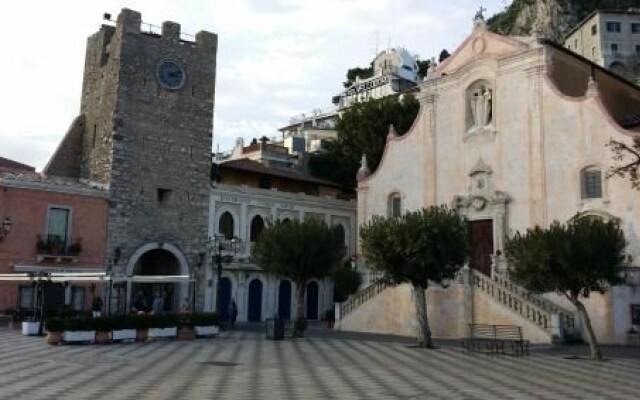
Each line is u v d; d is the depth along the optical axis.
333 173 66.25
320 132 102.19
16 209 40.25
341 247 37.53
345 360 23.80
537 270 26.30
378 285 40.94
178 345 29.14
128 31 46.75
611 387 17.14
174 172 47.81
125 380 17.34
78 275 33.22
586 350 29.00
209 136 50.16
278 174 56.97
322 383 17.42
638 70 107.44
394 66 129.12
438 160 46.19
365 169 51.19
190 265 47.69
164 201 47.25
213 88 50.91
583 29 117.06
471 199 43.34
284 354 25.72
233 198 51.12
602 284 28.86
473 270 36.31
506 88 42.75
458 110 45.50
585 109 38.53
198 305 47.56
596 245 25.50
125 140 45.69
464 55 46.19
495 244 41.50
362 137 63.75
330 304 57.22
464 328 35.81
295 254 35.59
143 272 47.75
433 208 31.91
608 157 37.03
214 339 33.09
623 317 32.66
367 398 14.86
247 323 49.06
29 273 35.00
